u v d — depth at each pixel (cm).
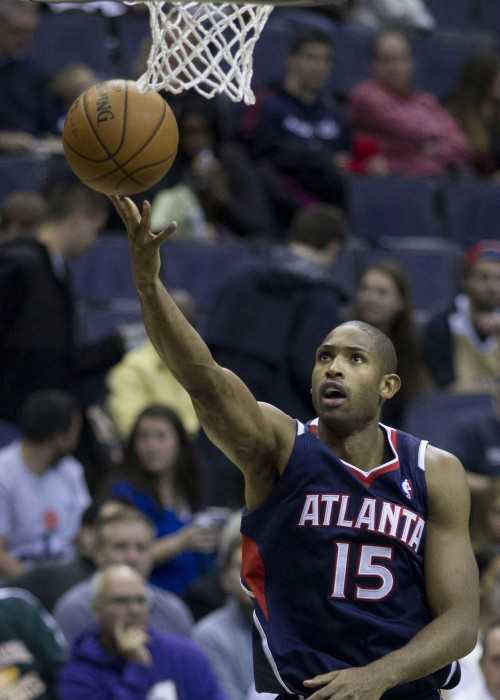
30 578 1761
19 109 2738
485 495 1911
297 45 2884
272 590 953
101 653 1595
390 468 957
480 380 2266
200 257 2552
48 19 3062
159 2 998
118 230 2620
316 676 924
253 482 959
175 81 1005
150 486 1894
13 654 1584
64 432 1891
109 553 1702
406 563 946
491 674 1550
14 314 2012
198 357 923
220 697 1630
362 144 3052
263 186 2745
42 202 2164
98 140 966
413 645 921
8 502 1870
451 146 3136
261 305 1978
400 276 2077
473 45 3528
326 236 2212
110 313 2433
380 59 3117
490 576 1684
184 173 2686
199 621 1838
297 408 1952
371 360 959
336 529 942
